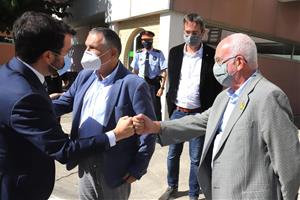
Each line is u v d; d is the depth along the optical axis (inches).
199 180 93.3
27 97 71.2
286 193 77.8
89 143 79.7
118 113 96.7
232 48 83.7
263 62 429.7
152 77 259.8
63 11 482.3
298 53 485.7
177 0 315.6
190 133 100.8
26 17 75.8
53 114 76.5
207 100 157.0
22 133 71.1
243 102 82.4
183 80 160.1
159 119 264.7
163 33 322.7
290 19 455.5
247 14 391.5
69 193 176.1
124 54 395.9
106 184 99.1
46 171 77.1
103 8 427.5
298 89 483.2
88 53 96.6
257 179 80.3
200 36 154.3
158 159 231.0
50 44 75.5
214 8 350.0
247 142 80.5
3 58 501.0
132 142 99.7
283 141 77.3
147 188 186.9
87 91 103.4
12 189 73.0
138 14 353.7
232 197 81.8
